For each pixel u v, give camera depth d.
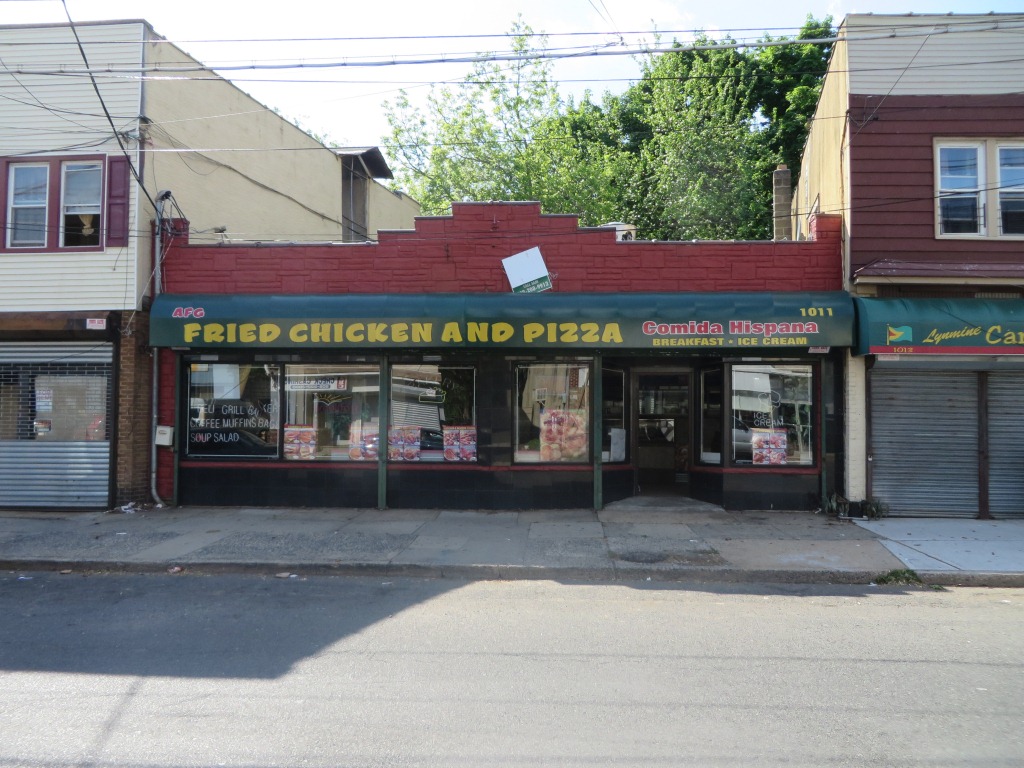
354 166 21.58
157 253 12.45
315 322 11.68
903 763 4.15
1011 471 11.42
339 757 4.20
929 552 9.43
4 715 4.78
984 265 11.20
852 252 11.48
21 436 12.48
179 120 13.49
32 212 12.59
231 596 7.92
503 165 24.53
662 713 4.82
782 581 8.61
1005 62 11.55
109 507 12.20
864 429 11.49
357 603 7.64
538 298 11.56
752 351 11.88
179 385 12.57
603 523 11.19
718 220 24.53
